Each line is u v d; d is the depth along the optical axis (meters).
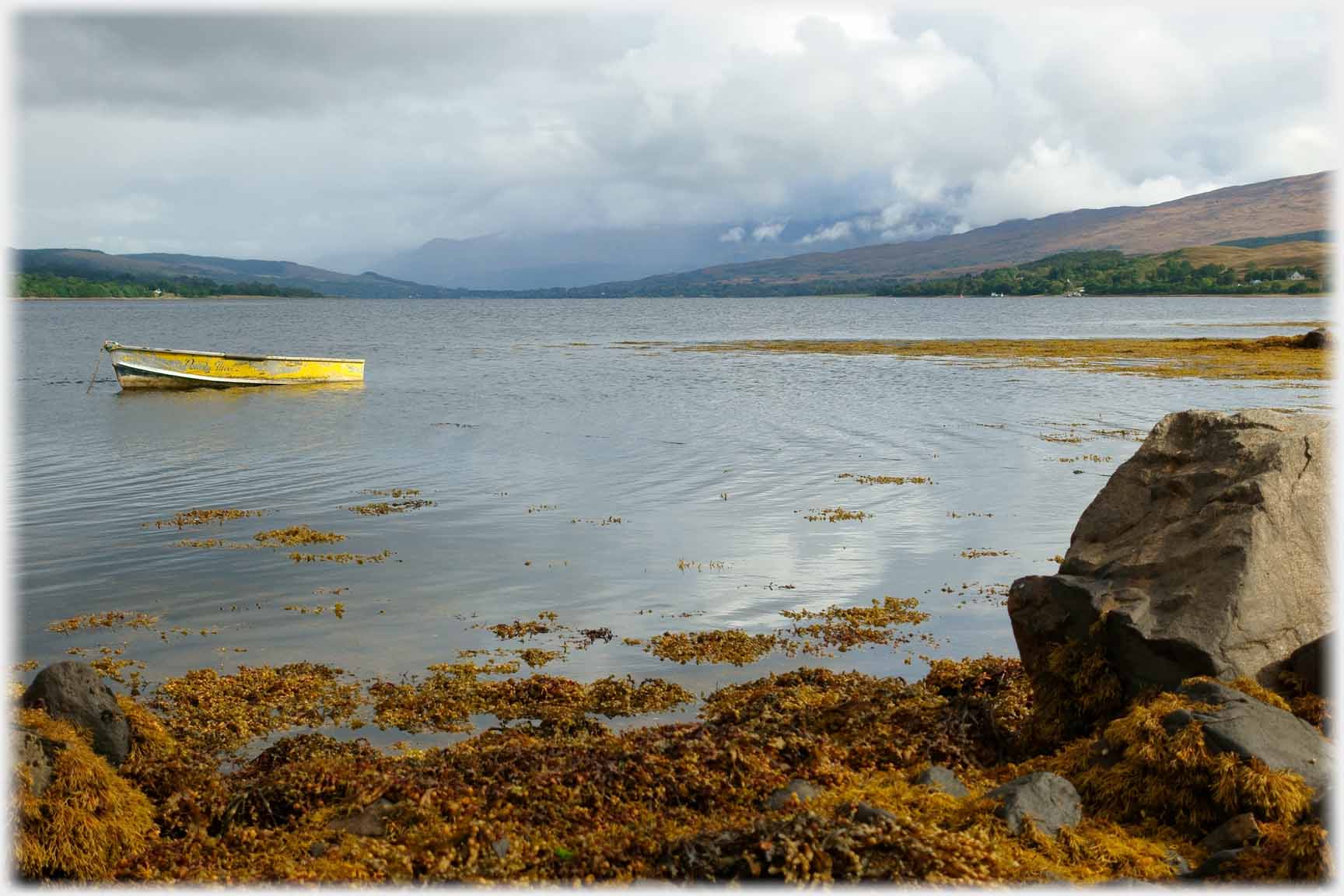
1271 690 9.52
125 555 18.95
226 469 28.20
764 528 20.94
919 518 21.73
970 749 10.30
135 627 15.10
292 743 10.70
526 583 17.17
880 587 16.88
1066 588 10.42
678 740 9.63
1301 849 7.28
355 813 8.95
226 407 43.59
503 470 27.84
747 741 9.65
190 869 8.34
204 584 17.16
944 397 44.97
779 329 129.75
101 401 46.06
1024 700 10.87
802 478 26.23
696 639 14.31
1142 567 10.27
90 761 8.98
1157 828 8.31
